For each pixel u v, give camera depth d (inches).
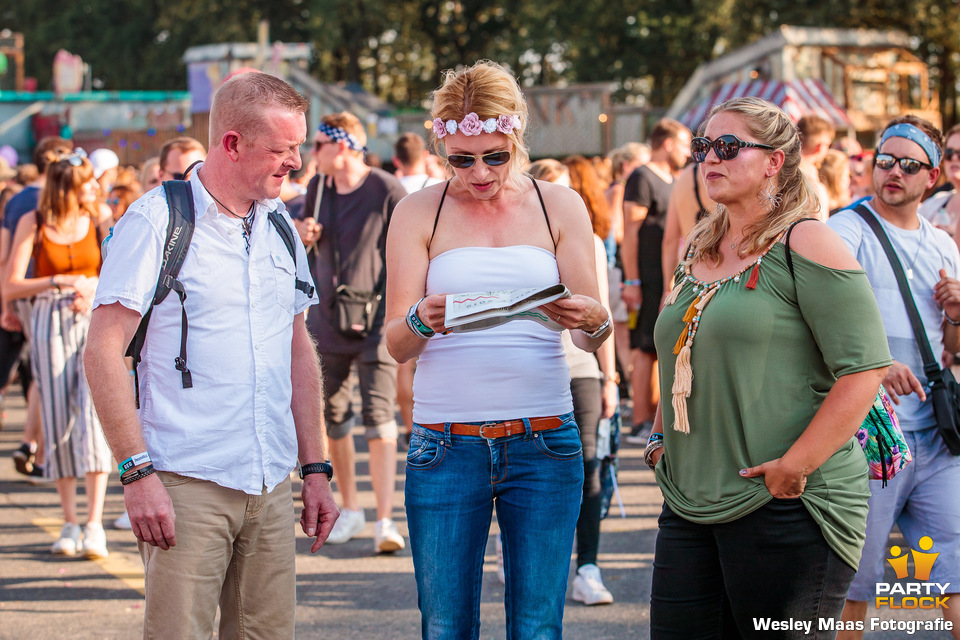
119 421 94.0
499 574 185.2
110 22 1555.1
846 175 239.1
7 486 256.8
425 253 106.9
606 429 169.2
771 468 95.4
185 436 97.7
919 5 860.0
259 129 97.4
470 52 1523.1
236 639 105.5
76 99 997.8
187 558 97.2
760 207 100.3
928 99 818.8
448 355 105.0
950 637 150.9
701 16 1090.7
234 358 99.7
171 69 1480.1
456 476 104.5
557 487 105.3
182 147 209.8
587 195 189.8
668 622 104.2
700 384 100.4
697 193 219.5
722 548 100.0
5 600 172.1
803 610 97.6
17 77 1286.9
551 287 93.4
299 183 309.4
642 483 246.5
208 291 98.8
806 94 745.6
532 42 1320.1
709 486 100.0
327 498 109.9
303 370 112.4
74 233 200.7
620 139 922.1
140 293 95.8
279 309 104.8
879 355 94.3
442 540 104.3
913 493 130.0
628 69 1264.8
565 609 166.2
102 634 156.9
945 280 131.6
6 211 256.8
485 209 106.7
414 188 285.0
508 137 102.3
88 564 192.2
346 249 201.0
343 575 183.8
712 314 99.4
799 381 97.2
